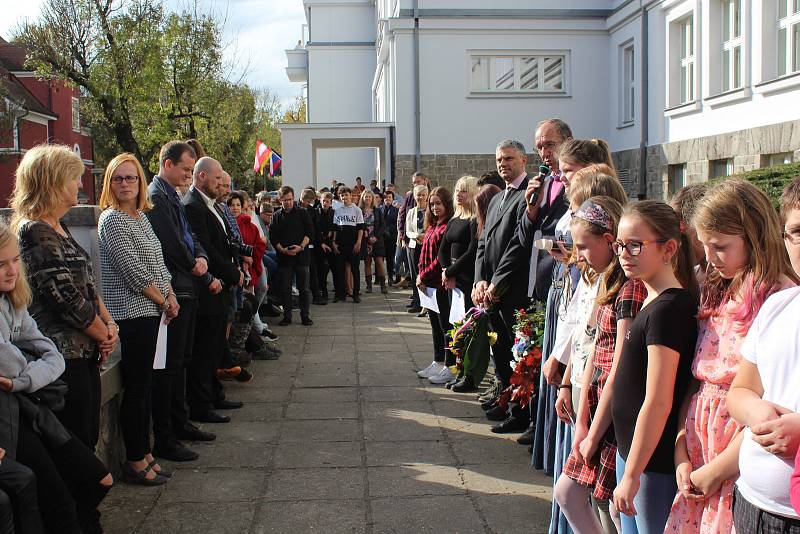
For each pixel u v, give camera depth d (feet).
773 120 39.78
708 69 45.70
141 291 13.91
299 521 12.66
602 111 61.36
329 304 39.70
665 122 52.06
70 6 69.31
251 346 25.38
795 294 6.58
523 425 17.38
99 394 12.12
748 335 6.89
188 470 15.12
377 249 44.01
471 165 61.21
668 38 51.01
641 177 54.85
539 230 15.24
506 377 17.80
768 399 6.47
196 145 20.17
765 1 39.91
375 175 94.63
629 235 8.19
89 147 132.05
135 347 13.99
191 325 16.70
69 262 11.49
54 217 11.72
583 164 12.67
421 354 26.40
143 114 70.95
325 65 102.12
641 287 8.76
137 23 69.97
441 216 21.94
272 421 18.51
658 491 8.18
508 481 14.35
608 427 9.04
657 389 7.91
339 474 14.84
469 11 59.82
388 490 13.97
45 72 68.90
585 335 10.43
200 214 18.45
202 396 18.34
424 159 61.00
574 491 9.58
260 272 25.66
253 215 26.94
